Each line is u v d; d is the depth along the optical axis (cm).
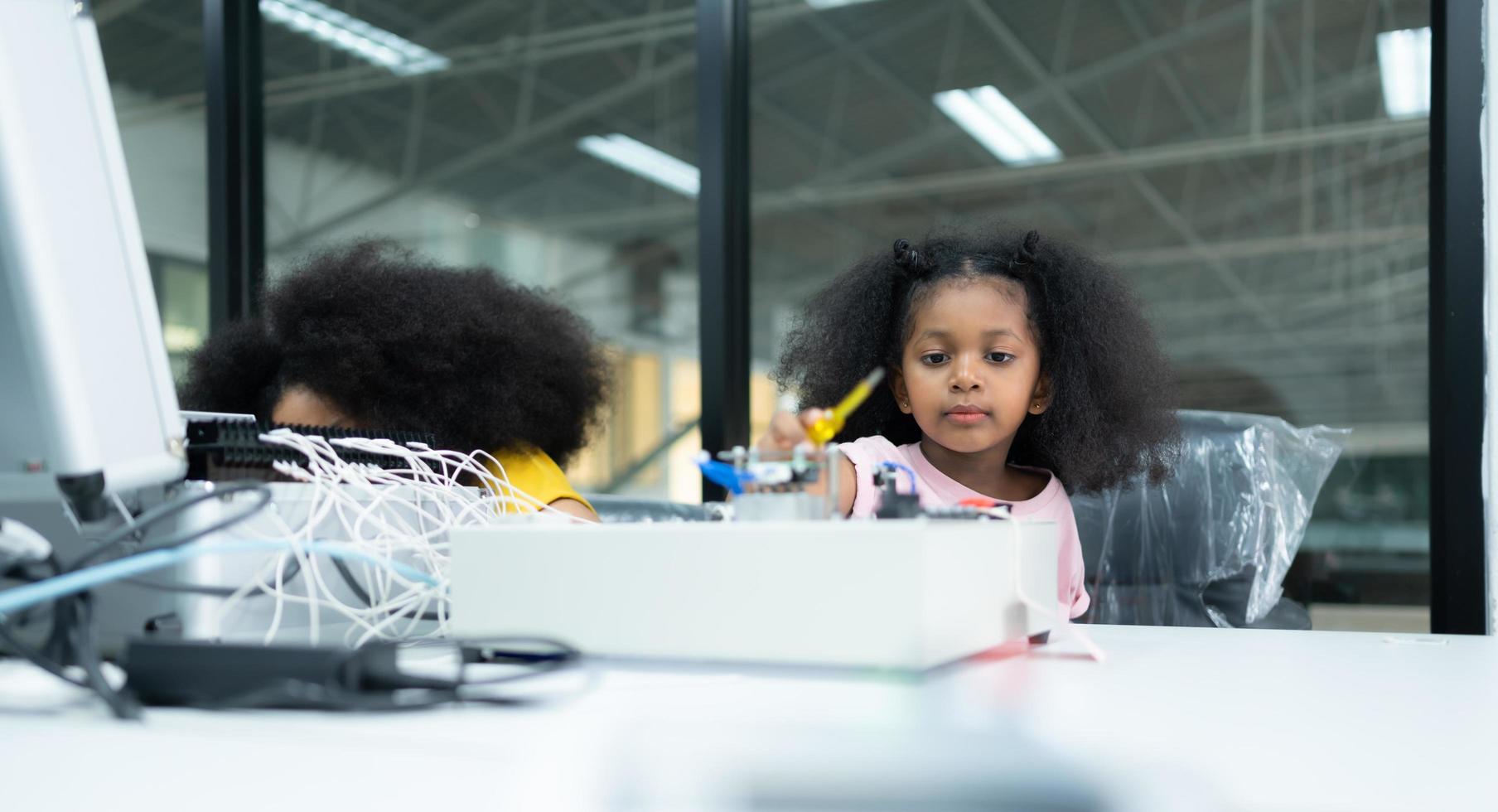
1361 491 480
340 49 636
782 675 53
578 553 57
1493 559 165
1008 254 124
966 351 116
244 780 35
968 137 802
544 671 51
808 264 951
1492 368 166
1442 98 171
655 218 916
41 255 50
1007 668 58
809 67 697
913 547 51
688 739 29
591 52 701
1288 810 30
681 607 55
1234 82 684
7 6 50
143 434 56
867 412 134
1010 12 624
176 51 501
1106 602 136
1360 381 762
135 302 56
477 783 33
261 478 71
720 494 215
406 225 807
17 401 52
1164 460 131
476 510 78
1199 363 882
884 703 46
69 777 36
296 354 123
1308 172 736
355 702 43
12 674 55
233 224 250
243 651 46
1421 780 33
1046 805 27
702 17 220
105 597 61
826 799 26
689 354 914
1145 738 39
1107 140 782
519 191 900
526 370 130
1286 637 76
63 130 53
